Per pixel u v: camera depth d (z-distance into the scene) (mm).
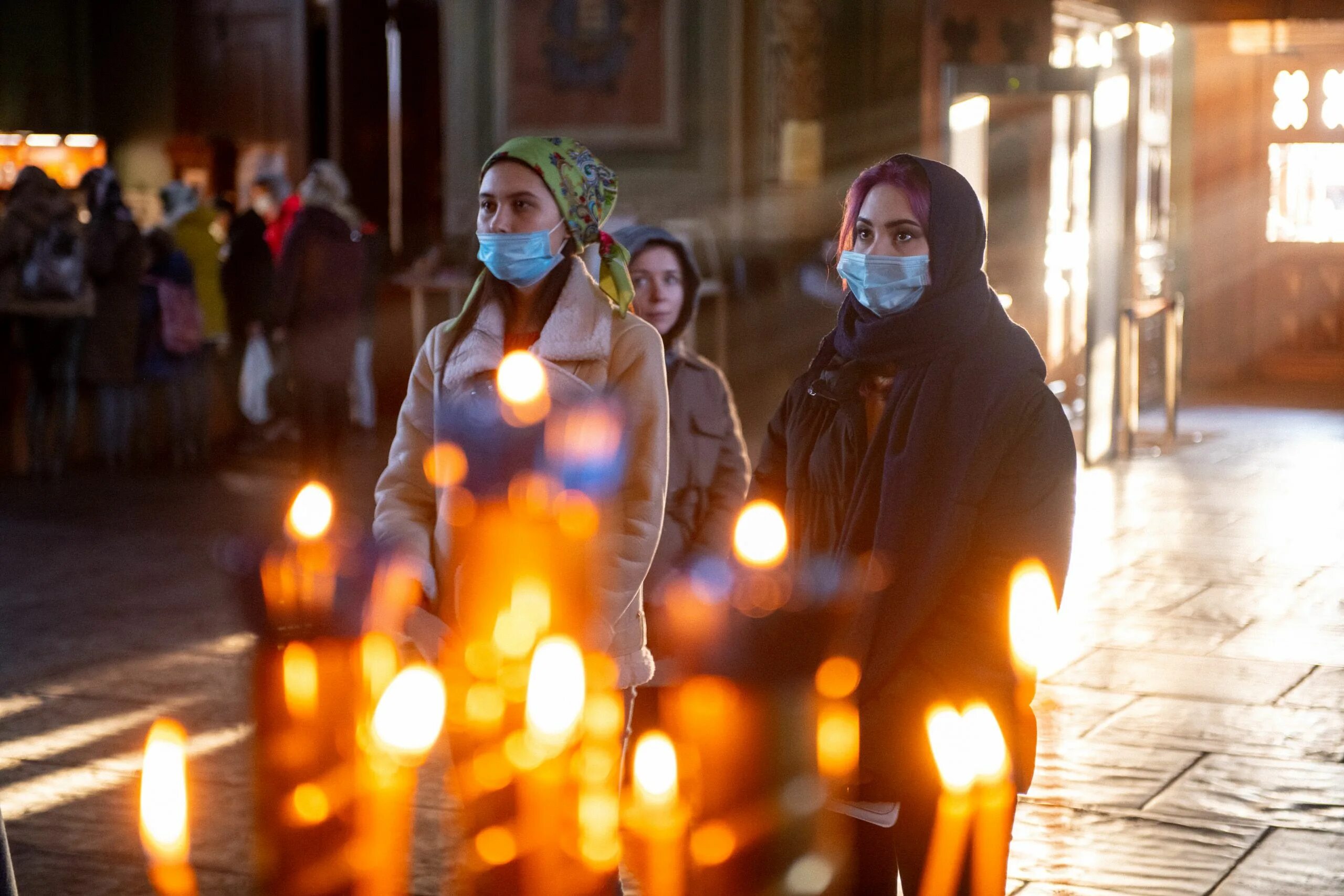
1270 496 19625
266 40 30062
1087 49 24141
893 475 5289
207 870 7734
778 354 24766
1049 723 10461
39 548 16188
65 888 7719
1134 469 21734
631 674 5746
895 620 5258
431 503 5941
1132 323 22391
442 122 31172
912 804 5316
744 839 5684
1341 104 31125
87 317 20469
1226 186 31781
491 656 5598
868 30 24391
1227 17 23969
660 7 24266
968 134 21062
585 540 5617
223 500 19094
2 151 30234
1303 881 7828
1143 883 7773
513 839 5590
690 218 24609
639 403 5707
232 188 30062
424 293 25156
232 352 23484
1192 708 10859
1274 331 31875
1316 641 12781
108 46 31078
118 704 10852
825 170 24859
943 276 5340
